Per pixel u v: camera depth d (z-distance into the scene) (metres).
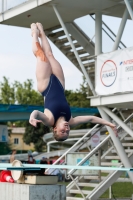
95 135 24.98
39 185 15.59
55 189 15.78
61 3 22.78
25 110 46.81
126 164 22.11
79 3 22.80
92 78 25.72
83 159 22.11
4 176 17.06
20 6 24.38
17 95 102.88
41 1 22.97
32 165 16.27
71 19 25.80
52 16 25.08
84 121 12.95
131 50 20.28
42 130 93.69
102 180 22.78
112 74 21.31
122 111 25.17
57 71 13.28
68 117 12.67
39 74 13.10
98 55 22.30
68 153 23.45
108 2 22.70
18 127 117.06
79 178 23.89
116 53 21.12
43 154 55.94
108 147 26.23
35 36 13.73
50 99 12.70
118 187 34.50
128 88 20.30
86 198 21.72
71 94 85.12
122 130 25.05
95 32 23.95
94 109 49.66
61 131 12.33
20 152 101.06
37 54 13.40
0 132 50.12
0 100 103.75
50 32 27.69
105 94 21.59
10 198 16.23
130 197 25.28
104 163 23.42
